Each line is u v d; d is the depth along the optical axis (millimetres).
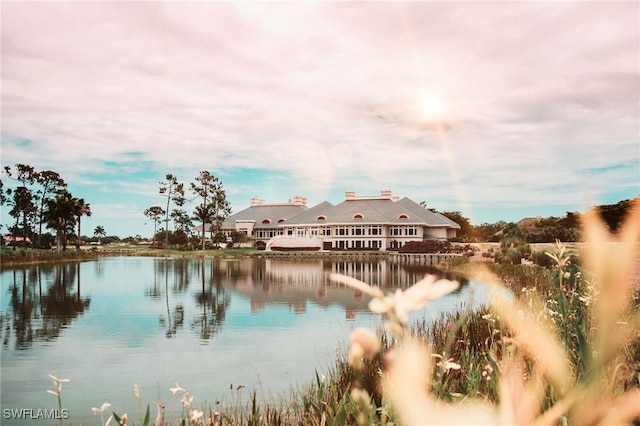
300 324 15516
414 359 1166
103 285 28422
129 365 10742
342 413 3350
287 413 6035
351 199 87688
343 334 13648
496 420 1246
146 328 15094
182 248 89562
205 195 96562
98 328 15156
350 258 65000
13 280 31188
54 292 24906
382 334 6637
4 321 16516
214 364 10719
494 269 30219
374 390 4895
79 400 8445
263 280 31844
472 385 3543
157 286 27859
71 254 60312
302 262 55625
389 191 86562
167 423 6930
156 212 116875
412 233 81625
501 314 5137
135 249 95750
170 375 9914
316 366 10250
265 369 10164
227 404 7762
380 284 28438
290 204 107438
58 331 14719
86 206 81750
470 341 7254
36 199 77250
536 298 6832
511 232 61750
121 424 3023
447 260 45719
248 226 102500
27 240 94500
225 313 17984
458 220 103438
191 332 14430
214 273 38031
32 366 10703
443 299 19281
